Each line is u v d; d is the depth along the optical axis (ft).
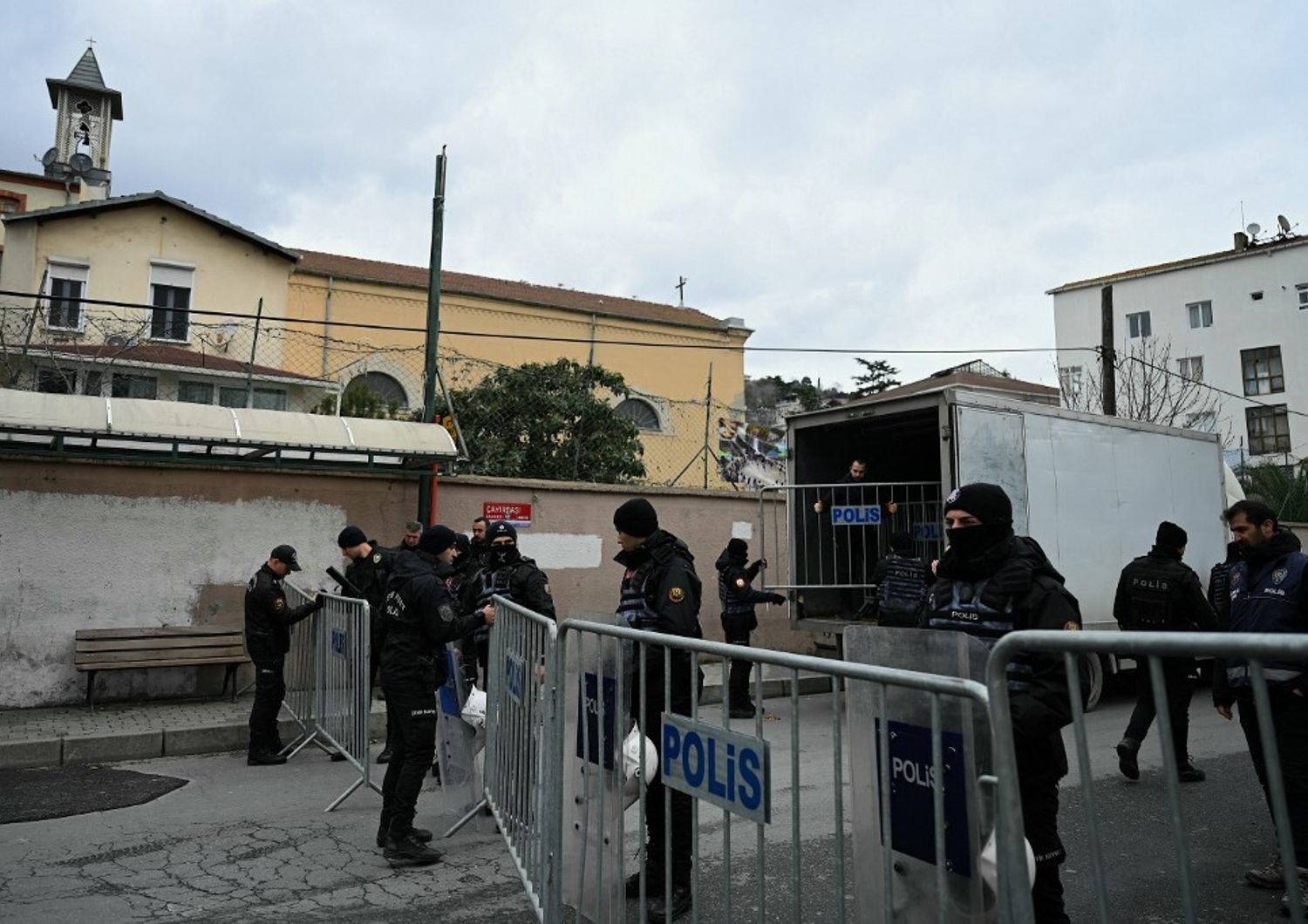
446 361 60.03
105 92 101.86
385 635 16.62
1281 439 126.93
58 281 73.61
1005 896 5.76
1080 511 30.78
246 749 25.53
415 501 33.99
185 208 77.51
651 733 12.28
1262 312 130.31
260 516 31.40
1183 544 20.62
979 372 80.12
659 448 91.20
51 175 96.12
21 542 28.04
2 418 26.25
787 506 33.35
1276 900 13.85
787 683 32.91
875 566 33.91
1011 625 10.00
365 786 21.16
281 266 82.69
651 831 12.37
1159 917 13.35
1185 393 96.73
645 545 14.97
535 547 36.47
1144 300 140.26
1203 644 4.86
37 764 23.13
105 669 27.35
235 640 29.43
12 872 15.29
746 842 16.16
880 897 7.47
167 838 17.20
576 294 106.73
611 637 11.00
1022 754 9.82
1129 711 30.17
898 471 36.58
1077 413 31.30
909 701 7.14
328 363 81.41
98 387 46.88
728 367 108.58
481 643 22.30
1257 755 13.84
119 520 29.37
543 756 12.51
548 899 11.93
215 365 57.47
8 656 27.68
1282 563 14.29
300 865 15.66
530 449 57.88
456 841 17.04
